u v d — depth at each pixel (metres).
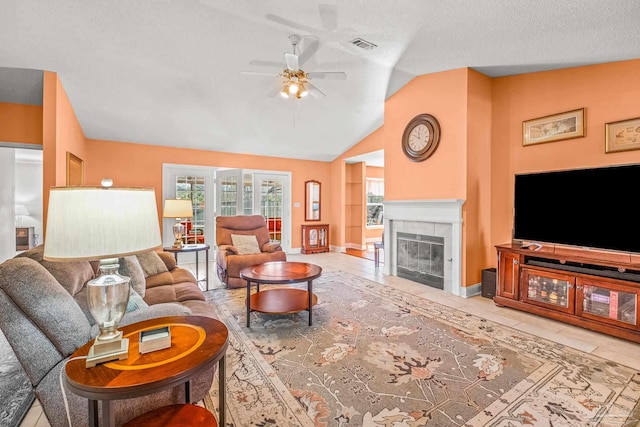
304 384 1.92
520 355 2.27
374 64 3.70
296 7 2.54
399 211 4.57
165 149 5.82
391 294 3.80
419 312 3.17
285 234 7.07
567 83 3.29
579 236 2.83
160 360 1.13
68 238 1.05
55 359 1.30
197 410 1.25
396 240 4.70
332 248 7.64
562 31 2.54
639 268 2.38
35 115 3.99
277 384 1.92
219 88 4.12
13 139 3.90
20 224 6.77
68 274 1.62
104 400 0.96
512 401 1.75
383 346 2.42
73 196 1.07
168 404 1.41
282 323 2.89
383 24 2.74
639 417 1.61
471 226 3.76
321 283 4.33
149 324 1.45
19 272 1.27
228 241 4.72
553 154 3.40
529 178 3.20
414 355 2.28
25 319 1.27
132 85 3.88
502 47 3.00
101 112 4.43
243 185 6.40
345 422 1.59
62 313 1.32
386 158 4.80
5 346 2.42
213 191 6.32
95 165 5.26
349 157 6.96
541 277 2.99
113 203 1.12
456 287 3.77
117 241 1.12
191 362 1.12
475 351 2.33
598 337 2.56
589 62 3.06
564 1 2.13
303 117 5.20
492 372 2.05
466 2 2.29
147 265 3.02
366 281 4.43
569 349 2.36
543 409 1.68
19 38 2.88
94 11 2.63
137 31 2.93
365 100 4.78
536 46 2.88
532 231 3.17
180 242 4.19
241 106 4.65
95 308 1.14
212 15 2.72
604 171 2.69
